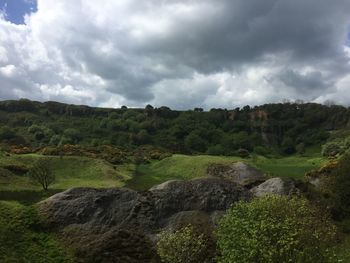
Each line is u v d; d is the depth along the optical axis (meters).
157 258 34.66
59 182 87.38
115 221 39.44
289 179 53.31
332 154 151.50
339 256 28.06
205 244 34.56
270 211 27.55
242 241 24.61
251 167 95.00
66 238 36.22
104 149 136.50
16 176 85.88
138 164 121.06
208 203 43.84
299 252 22.97
